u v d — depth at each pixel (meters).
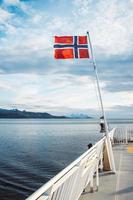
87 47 9.20
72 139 78.00
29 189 26.84
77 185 6.07
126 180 8.72
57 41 9.19
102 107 9.47
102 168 9.84
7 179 30.89
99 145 8.85
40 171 35.16
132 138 18.91
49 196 4.02
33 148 60.56
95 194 7.32
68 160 42.88
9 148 61.88
